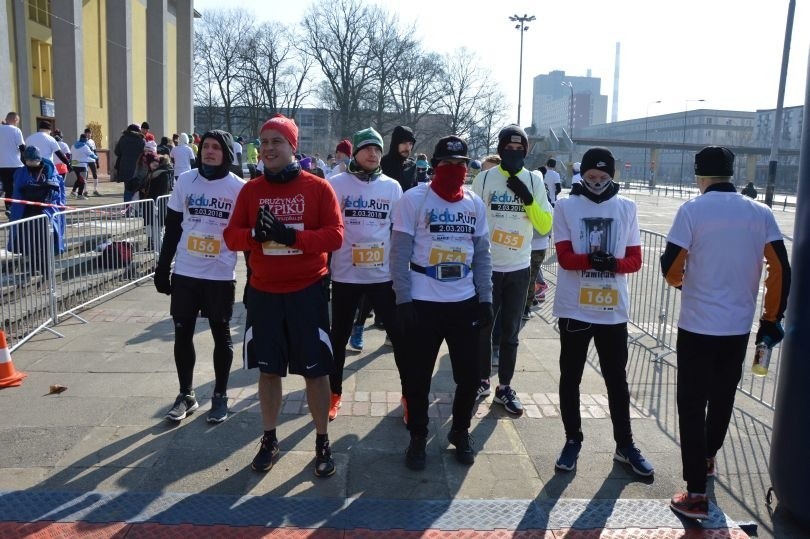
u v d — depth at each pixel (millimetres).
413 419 3736
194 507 3250
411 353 3723
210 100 59531
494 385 5211
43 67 23125
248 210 3510
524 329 7078
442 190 3697
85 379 5082
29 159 7926
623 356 3771
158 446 3936
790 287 3314
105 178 23562
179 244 4230
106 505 3242
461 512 3283
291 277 3441
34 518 3105
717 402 3564
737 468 3877
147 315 7188
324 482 3564
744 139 105562
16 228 6023
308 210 3438
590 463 3871
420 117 61094
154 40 27984
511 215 4633
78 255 7625
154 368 5379
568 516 3271
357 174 4336
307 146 74250
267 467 3658
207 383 5051
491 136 64938
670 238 3396
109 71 24094
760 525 3299
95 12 25781
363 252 4293
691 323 3346
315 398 3582
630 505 3387
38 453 3803
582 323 3701
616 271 3613
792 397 3211
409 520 3197
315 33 57125
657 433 4309
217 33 58219
